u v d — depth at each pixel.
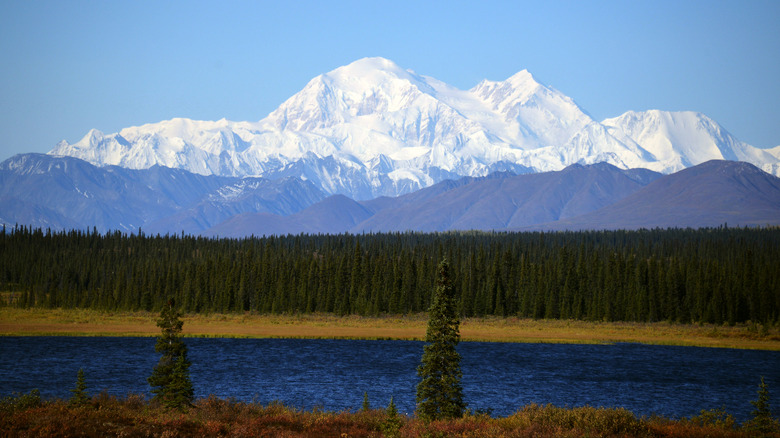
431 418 115.50
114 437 90.62
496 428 97.88
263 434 96.69
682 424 108.50
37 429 88.75
